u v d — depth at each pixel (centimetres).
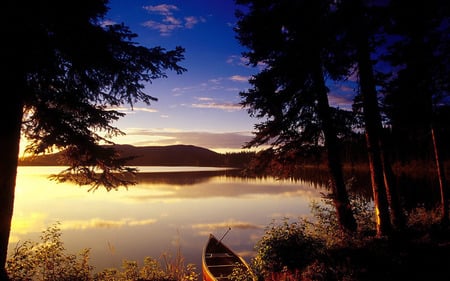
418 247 714
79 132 696
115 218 2714
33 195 4856
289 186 6044
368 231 1015
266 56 1053
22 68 527
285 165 1045
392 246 732
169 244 1780
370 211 1227
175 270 1057
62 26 554
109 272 864
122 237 1959
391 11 873
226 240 1847
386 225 823
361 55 853
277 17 976
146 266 916
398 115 1167
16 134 530
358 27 843
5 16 477
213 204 3634
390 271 622
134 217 2773
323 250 793
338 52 895
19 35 498
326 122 977
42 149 664
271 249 792
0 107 505
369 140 855
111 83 690
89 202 3944
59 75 627
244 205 3469
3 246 527
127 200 4141
